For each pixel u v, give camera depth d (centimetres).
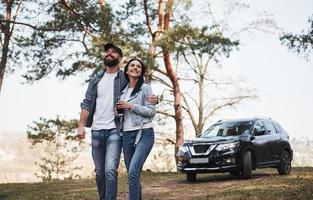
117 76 603
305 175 1262
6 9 2117
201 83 3350
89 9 2042
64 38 2202
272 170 1803
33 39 2150
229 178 1391
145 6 2511
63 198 1023
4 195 1125
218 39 2166
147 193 1101
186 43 2223
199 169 1298
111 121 587
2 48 2088
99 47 2111
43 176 2475
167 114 2889
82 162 2627
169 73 2692
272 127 1487
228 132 1401
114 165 572
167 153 2734
